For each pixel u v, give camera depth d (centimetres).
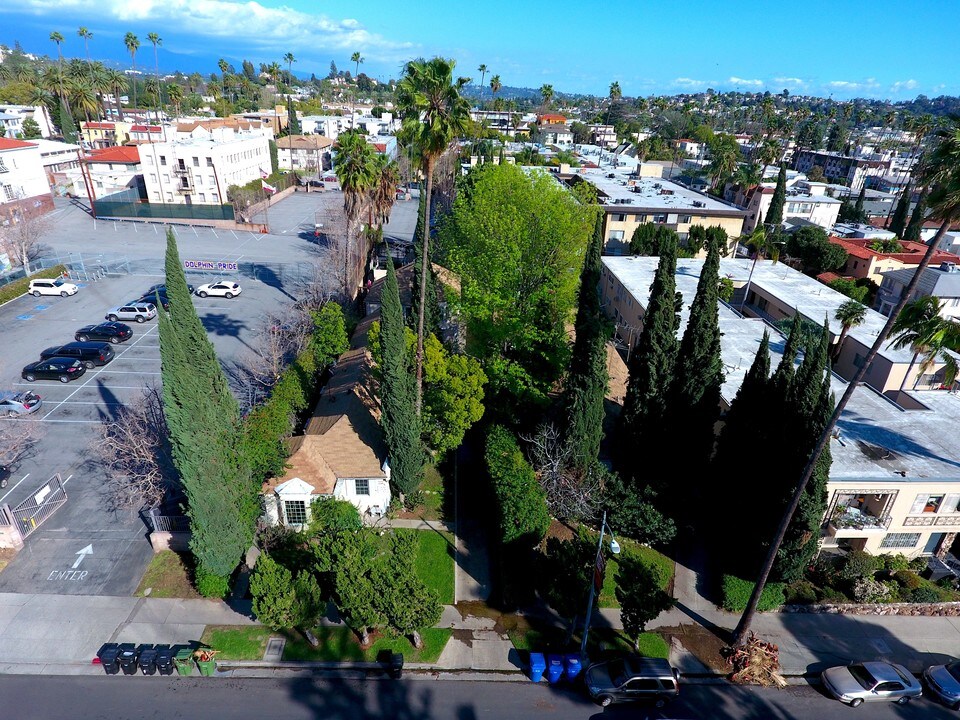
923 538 2834
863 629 2577
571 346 3791
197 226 8262
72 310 5162
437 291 4038
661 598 2245
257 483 2616
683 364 2870
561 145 14662
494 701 2155
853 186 13675
